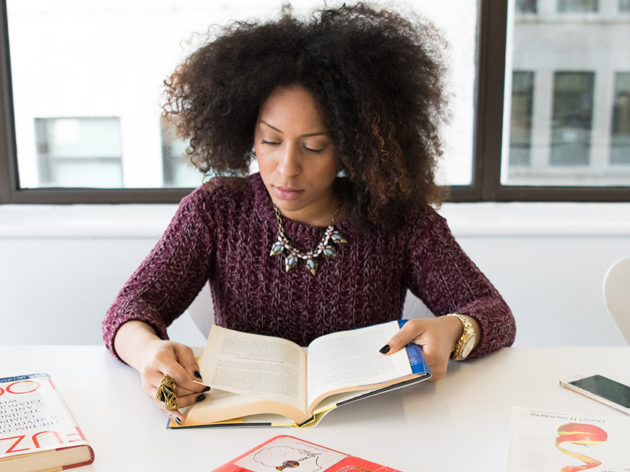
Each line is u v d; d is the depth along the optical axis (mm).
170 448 814
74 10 2150
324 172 1094
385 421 882
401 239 1239
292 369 987
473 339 1049
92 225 1942
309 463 739
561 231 1969
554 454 760
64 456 759
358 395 879
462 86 2219
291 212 1214
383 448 814
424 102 1175
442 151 1257
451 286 1219
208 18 2172
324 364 972
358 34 1098
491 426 871
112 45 2182
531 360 1090
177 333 2049
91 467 770
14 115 2205
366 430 859
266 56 1086
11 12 2127
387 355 957
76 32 2170
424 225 1242
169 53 2193
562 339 2076
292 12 1179
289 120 1051
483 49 2164
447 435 847
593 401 945
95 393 963
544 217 2059
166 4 2160
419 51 1157
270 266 1226
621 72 2393
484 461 788
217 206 1243
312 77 1057
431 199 1262
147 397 954
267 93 1078
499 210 2170
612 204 2281
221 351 1008
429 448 816
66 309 2016
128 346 1014
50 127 2238
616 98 2418
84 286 2000
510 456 756
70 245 1972
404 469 769
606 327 2061
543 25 2340
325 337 1065
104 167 2287
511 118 2414
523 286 2033
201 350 1125
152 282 1190
